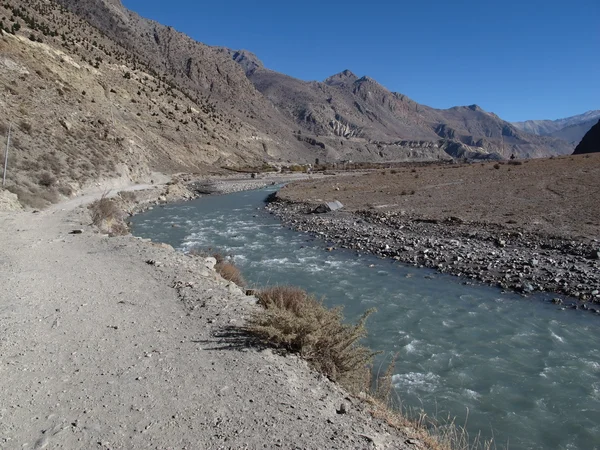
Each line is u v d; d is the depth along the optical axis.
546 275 14.54
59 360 5.26
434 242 20.19
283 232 25.80
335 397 4.71
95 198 32.91
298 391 4.68
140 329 6.41
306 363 5.49
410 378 7.96
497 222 23.08
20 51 52.78
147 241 15.39
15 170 29.23
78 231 16.72
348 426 4.07
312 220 29.25
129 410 4.14
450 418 6.61
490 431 6.31
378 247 20.27
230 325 6.58
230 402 4.32
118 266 10.84
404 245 20.17
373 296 13.12
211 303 7.69
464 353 9.12
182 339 6.02
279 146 176.88
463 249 18.56
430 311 11.83
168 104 117.94
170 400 4.34
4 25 62.34
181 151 94.62
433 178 51.16
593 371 8.36
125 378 4.81
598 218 22.42
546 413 6.86
